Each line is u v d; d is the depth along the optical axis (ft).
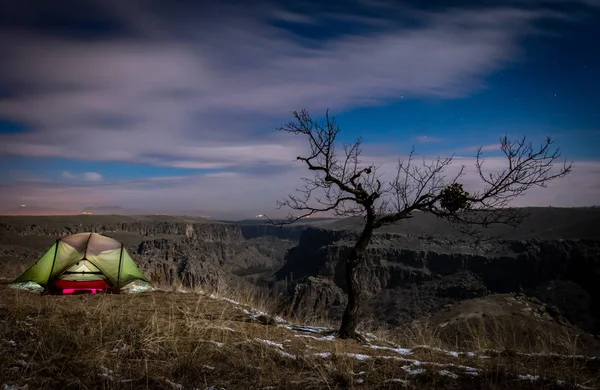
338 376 17.84
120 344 19.58
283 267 471.62
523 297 134.92
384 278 340.80
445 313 119.44
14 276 44.01
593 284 276.62
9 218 474.08
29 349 17.72
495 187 27.86
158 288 42.14
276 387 16.35
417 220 419.95
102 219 582.76
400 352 25.05
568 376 19.03
